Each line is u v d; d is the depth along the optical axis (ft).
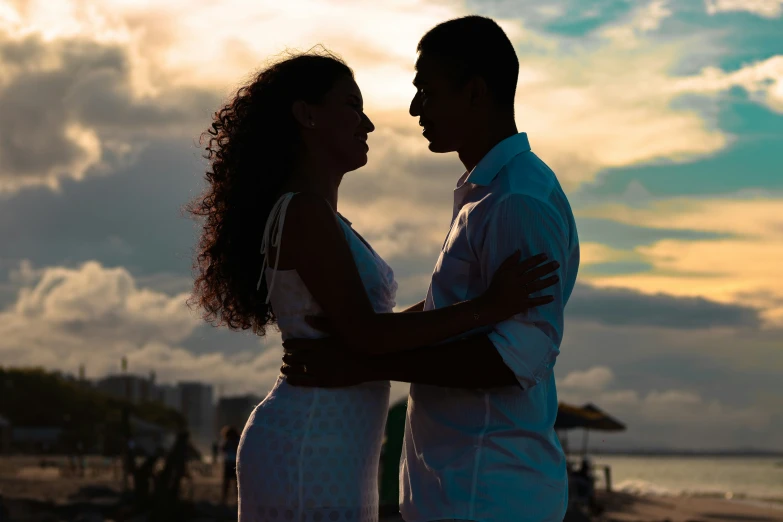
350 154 9.11
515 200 8.15
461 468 8.14
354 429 8.67
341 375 8.38
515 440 8.16
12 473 143.02
